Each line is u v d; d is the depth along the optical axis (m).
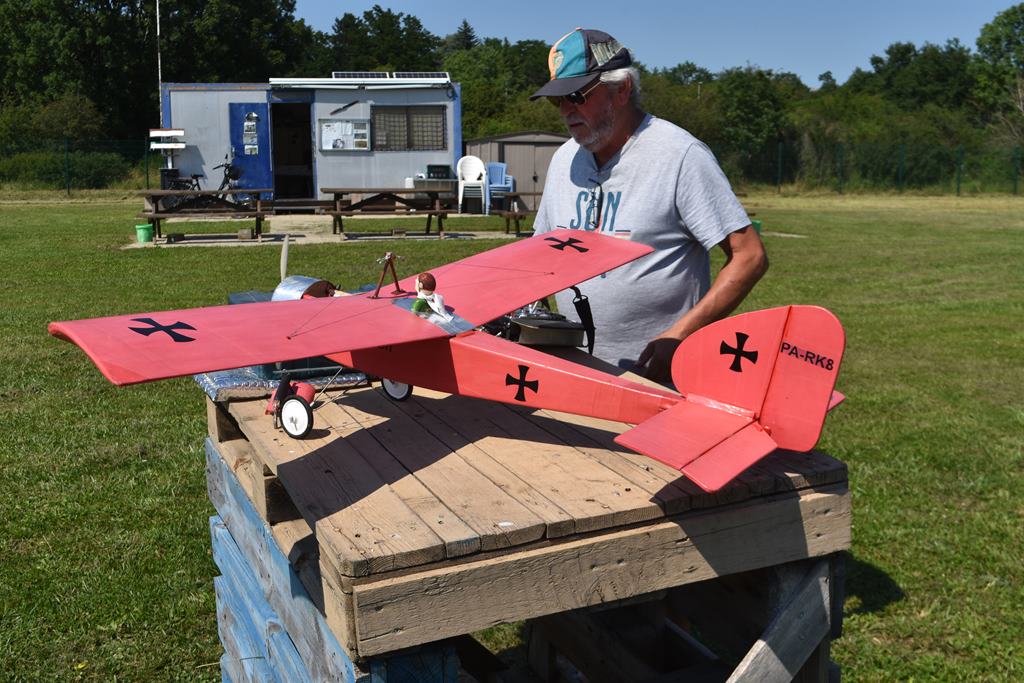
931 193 35.56
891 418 5.93
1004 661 3.20
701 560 1.79
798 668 1.97
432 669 1.65
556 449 2.03
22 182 29.08
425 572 1.54
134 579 3.76
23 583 3.71
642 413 2.01
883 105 51.50
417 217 19.36
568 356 2.64
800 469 1.90
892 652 3.27
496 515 1.67
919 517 4.36
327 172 19.70
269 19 42.03
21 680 3.12
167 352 1.77
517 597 1.61
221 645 3.32
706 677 2.51
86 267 11.66
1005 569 3.86
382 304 2.30
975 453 5.25
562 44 2.77
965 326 9.02
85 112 35.59
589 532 1.68
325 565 1.60
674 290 2.94
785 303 10.13
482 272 2.65
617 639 2.71
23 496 4.54
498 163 19.39
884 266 13.23
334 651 1.70
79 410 5.87
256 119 19.64
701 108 43.25
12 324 8.25
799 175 37.03
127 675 3.16
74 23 37.09
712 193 2.78
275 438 2.10
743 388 1.85
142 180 30.33
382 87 19.41
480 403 2.37
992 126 45.81
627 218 2.89
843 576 2.02
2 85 38.41
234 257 12.49
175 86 19.25
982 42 50.38
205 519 4.31
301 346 1.92
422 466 1.93
